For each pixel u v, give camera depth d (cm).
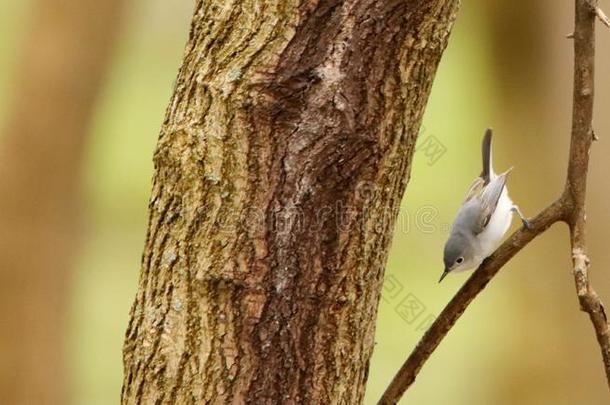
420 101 417
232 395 414
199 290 414
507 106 1308
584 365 1258
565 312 1261
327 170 408
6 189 1327
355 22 399
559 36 1273
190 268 416
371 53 402
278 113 404
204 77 413
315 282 414
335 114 404
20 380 1336
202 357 415
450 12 411
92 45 1325
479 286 480
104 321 1734
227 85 407
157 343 423
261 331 412
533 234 465
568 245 1254
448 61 1745
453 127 1753
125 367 440
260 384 414
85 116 1343
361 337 430
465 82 1739
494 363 1325
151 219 431
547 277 1265
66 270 1371
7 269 1328
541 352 1270
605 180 1191
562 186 1284
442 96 1770
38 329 1347
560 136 1284
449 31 415
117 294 1788
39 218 1336
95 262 1814
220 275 411
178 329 419
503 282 1434
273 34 402
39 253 1338
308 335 416
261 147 407
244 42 406
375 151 410
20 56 1335
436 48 411
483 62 1339
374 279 428
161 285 423
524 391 1280
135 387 432
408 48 404
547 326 1268
